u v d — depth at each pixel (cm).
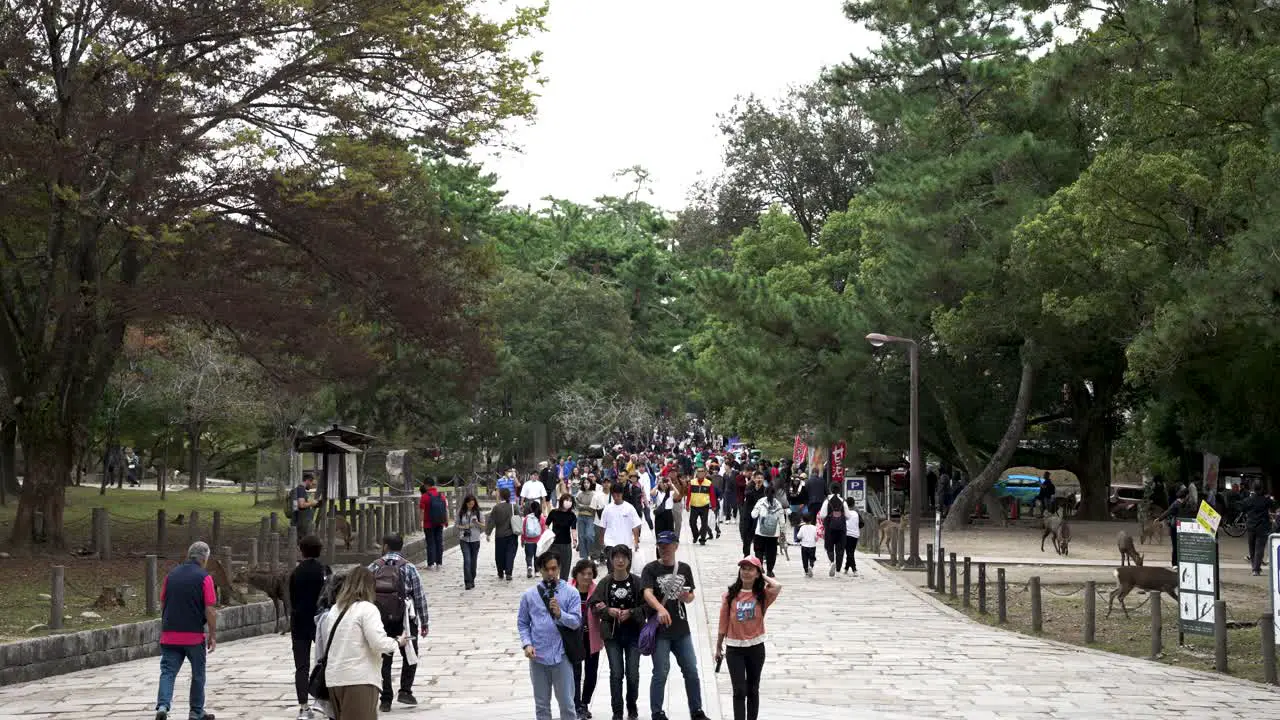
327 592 1241
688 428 13050
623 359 7769
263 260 3139
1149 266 2802
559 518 2750
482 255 3509
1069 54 2116
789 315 4769
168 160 2797
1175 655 1981
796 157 7394
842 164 7394
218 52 3039
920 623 2308
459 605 2539
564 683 1275
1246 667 1873
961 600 2683
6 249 3019
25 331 3184
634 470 4481
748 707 1295
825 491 3884
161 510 3222
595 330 7444
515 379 7069
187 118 2839
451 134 3175
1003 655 1938
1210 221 2764
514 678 1677
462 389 3622
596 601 1391
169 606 1351
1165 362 3056
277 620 2286
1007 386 5153
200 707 1362
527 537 3103
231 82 3025
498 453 7381
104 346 3128
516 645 1984
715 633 2153
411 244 3294
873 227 5000
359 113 3080
